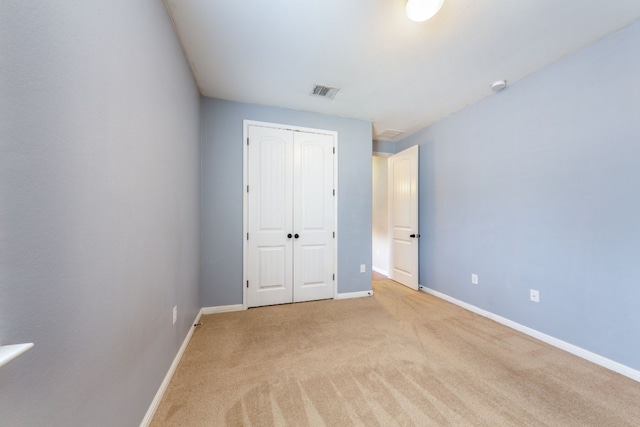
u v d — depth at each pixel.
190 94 2.22
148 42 1.31
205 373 1.71
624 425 1.29
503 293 2.54
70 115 0.76
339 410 1.38
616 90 1.77
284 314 2.76
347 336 2.25
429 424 1.29
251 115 2.96
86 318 0.83
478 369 1.76
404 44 1.93
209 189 2.79
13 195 0.59
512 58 2.09
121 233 1.04
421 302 3.18
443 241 3.31
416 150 3.71
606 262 1.81
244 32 1.80
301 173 3.18
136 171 1.17
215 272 2.81
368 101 2.89
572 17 1.65
